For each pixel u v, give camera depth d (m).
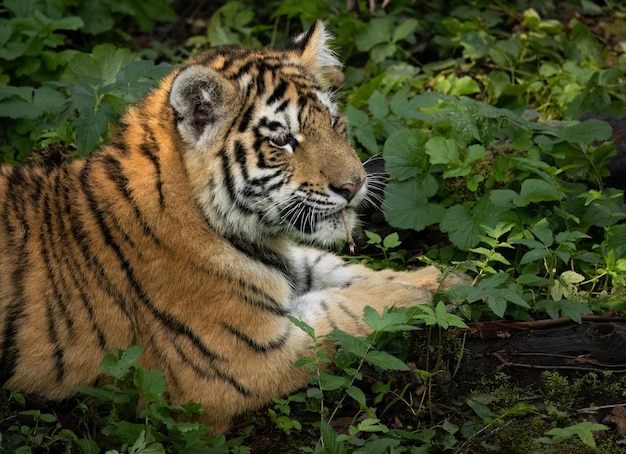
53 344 9.17
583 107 13.43
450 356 9.79
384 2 14.74
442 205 12.16
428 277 10.79
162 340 9.23
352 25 15.73
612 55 15.80
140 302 9.25
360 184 9.62
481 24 15.89
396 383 9.60
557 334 9.73
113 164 9.53
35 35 14.51
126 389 8.92
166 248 9.27
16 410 9.11
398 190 11.91
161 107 9.62
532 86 14.59
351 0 14.77
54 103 13.18
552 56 15.38
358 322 9.98
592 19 16.80
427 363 9.66
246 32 16.48
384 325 8.83
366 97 14.27
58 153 12.59
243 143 9.41
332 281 11.02
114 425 8.52
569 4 17.38
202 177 9.35
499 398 9.29
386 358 8.77
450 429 8.88
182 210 9.34
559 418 8.95
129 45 16.97
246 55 9.90
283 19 17.27
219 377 9.23
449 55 15.90
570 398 9.20
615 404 9.12
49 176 9.73
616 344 9.45
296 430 9.29
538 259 10.67
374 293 10.37
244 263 9.52
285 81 9.59
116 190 9.37
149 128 9.56
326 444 8.23
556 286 10.09
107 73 13.37
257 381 9.34
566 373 9.48
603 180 12.16
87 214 9.34
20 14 15.55
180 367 9.21
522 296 10.06
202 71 9.07
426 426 9.20
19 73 14.47
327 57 10.66
